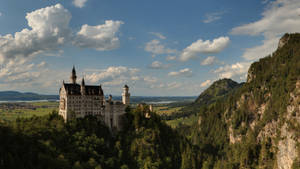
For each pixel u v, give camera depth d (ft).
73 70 649.20
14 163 345.10
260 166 625.82
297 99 593.83
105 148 536.01
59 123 530.68
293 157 531.09
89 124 568.00
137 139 586.86
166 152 615.16
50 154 410.93
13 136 401.70
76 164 414.82
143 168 517.96
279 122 650.84
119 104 648.38
